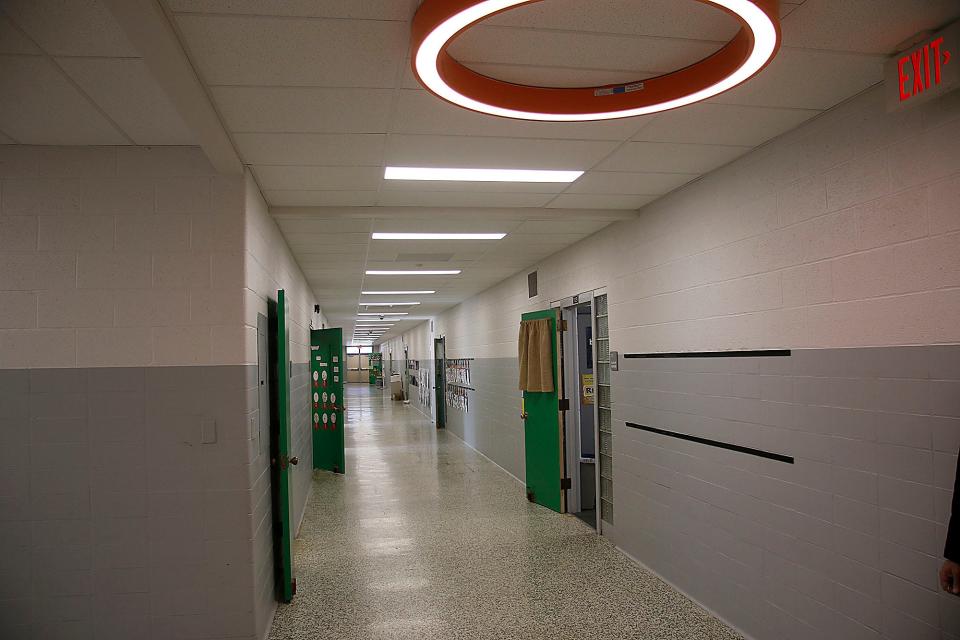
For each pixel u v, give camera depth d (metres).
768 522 3.06
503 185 3.81
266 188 3.69
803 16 1.94
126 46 2.06
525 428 6.81
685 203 3.84
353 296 10.06
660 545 4.18
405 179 3.62
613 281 4.89
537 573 4.35
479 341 10.02
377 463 9.30
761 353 3.12
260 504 3.41
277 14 1.84
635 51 2.16
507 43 2.08
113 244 3.09
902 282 2.33
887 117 2.40
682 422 3.87
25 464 2.98
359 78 2.29
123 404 3.04
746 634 3.24
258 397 3.45
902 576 2.31
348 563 4.65
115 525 3.01
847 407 2.58
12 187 3.04
